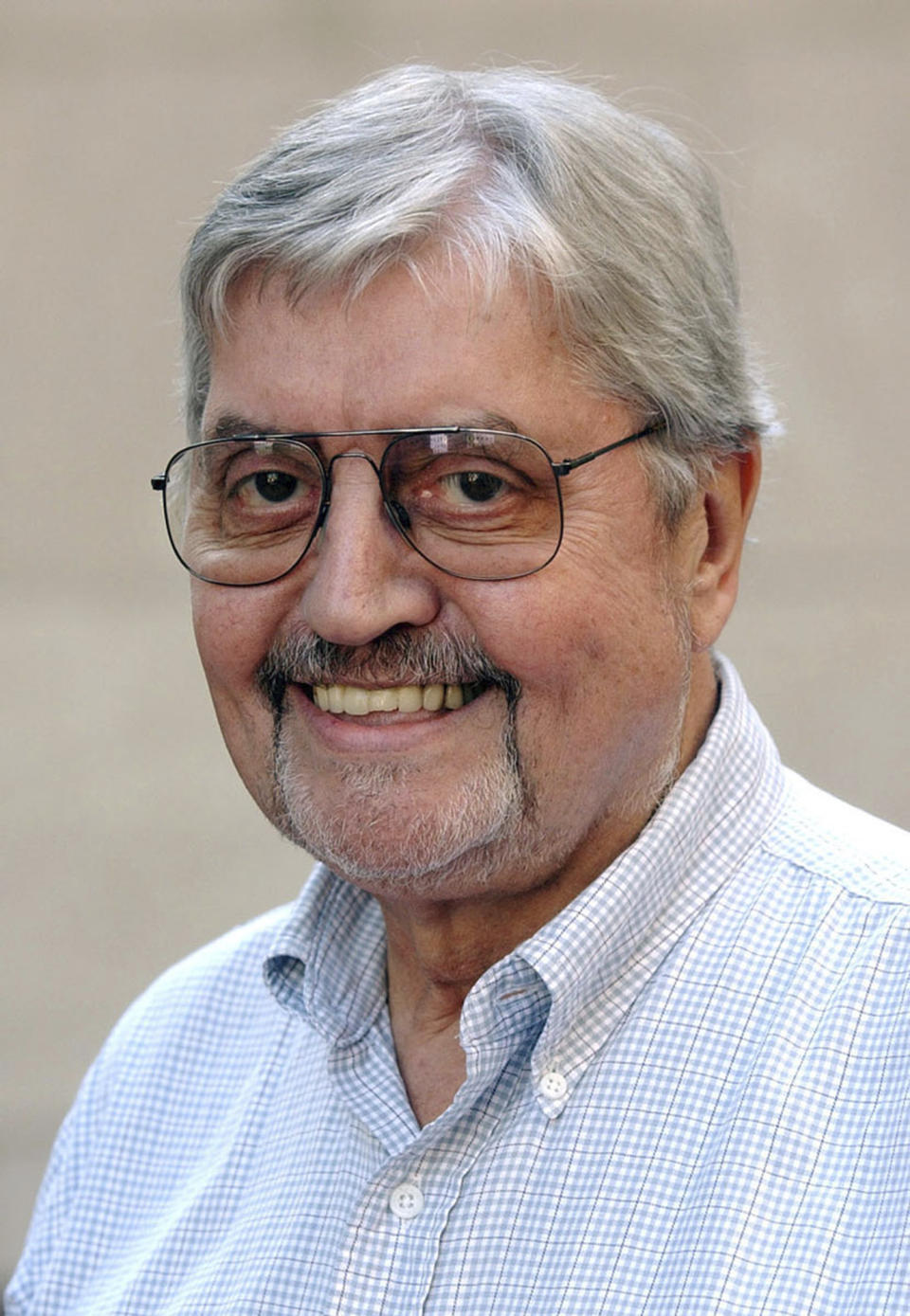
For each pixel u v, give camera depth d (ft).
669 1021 8.05
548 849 8.21
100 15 19.63
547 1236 7.72
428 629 8.02
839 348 18.57
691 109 18.71
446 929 8.62
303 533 8.23
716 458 8.64
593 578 7.99
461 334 7.79
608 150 8.17
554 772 8.07
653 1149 7.73
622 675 8.13
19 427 19.74
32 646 19.83
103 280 19.66
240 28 19.57
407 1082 8.86
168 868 19.80
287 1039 9.63
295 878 19.79
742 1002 7.99
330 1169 8.70
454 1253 7.84
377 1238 8.03
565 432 7.93
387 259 7.78
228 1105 9.68
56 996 19.83
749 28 18.70
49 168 19.67
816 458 18.61
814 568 18.66
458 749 8.09
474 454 7.83
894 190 18.53
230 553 8.40
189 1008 10.18
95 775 19.86
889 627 18.61
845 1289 7.02
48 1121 19.69
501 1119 8.10
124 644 19.83
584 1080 8.03
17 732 19.85
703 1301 7.18
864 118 18.60
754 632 18.72
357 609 7.85
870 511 18.60
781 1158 7.42
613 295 7.97
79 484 19.77
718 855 8.54
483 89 8.31
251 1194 8.98
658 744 8.41
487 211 7.83
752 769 8.79
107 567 19.84
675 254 8.29
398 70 8.50
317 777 8.29
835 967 7.95
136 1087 10.02
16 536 19.77
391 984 9.12
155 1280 9.02
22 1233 19.51
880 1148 7.28
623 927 8.21
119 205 19.63
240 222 8.03
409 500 7.93
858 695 18.63
